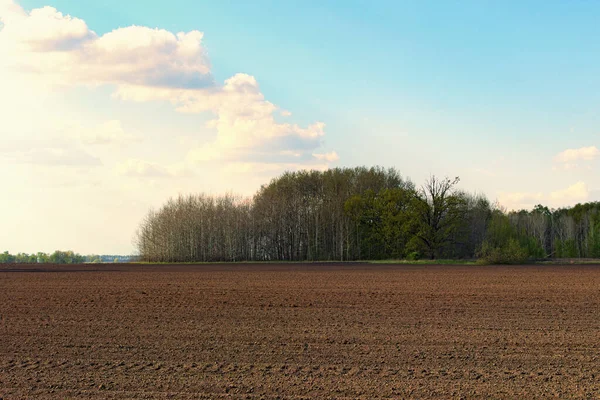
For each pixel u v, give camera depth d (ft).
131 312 81.15
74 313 80.23
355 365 48.67
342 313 79.87
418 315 77.82
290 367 48.01
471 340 59.52
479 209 299.58
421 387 41.98
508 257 221.87
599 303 90.94
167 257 300.40
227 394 40.34
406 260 257.96
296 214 320.91
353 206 299.79
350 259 303.27
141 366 48.49
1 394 40.55
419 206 258.37
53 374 45.98
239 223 310.65
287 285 125.08
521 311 81.82
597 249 299.38
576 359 50.85
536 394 40.37
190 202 313.73
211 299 97.19
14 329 66.85
